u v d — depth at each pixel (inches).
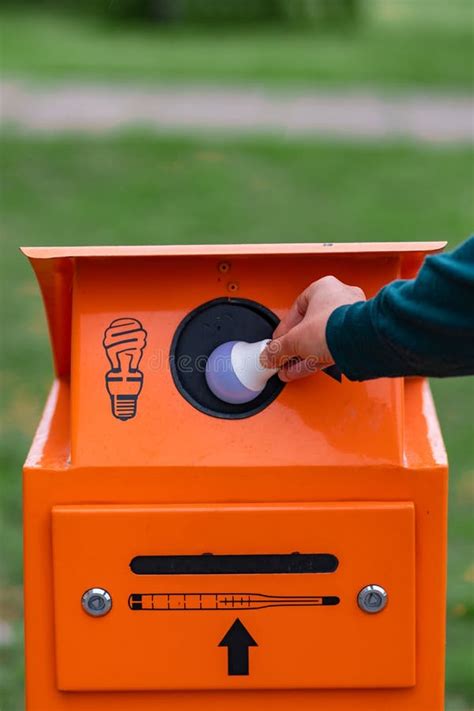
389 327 64.9
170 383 80.2
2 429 210.7
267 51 657.6
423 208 363.3
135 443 78.9
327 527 77.9
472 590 158.4
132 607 78.7
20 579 162.6
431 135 454.3
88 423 79.3
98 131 444.8
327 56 645.3
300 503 78.6
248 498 78.7
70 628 79.0
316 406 79.9
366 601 78.5
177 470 78.4
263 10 770.2
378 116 483.8
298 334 72.1
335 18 794.8
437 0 1007.6
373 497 78.7
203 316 81.6
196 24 756.6
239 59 621.0
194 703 81.4
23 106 480.7
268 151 424.2
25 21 720.3
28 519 78.9
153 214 356.5
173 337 80.7
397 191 381.7
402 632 79.0
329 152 424.8
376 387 80.1
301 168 405.7
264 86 539.8
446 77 576.1
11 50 614.9
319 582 78.5
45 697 80.8
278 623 79.0
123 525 77.8
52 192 377.7
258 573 78.5
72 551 78.0
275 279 81.8
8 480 190.2
